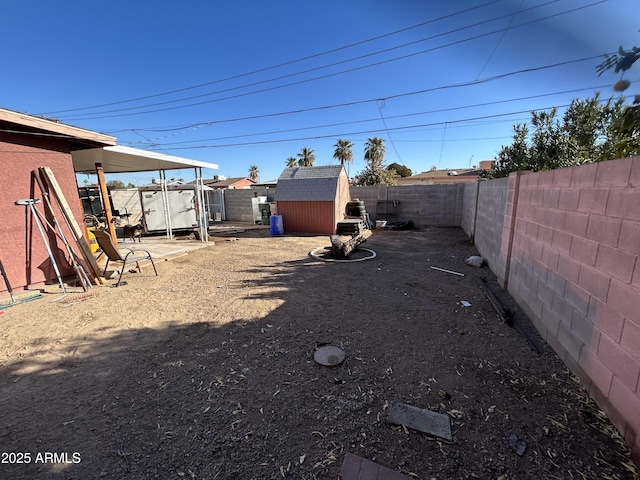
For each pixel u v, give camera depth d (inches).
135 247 349.4
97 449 74.3
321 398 92.3
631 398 73.2
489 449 73.0
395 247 346.9
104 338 132.4
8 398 93.6
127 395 94.7
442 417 83.4
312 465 69.3
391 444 74.8
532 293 143.1
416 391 94.9
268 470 68.1
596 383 88.5
